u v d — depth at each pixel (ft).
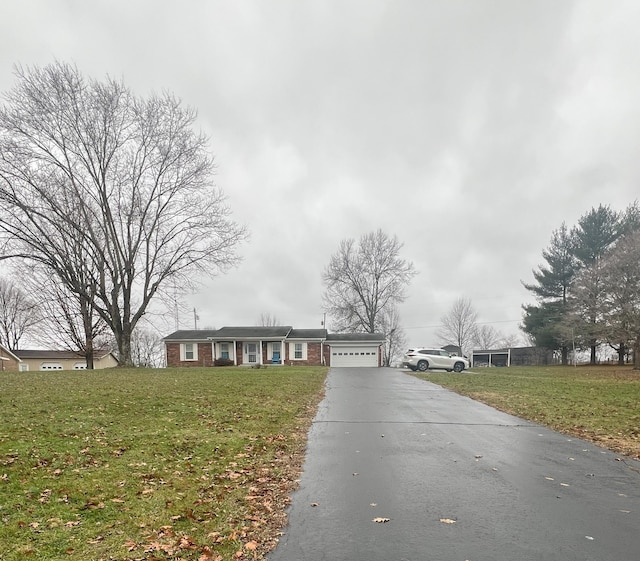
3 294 168.45
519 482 17.56
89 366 101.71
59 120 79.71
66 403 33.78
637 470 19.38
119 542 11.85
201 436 24.43
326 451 22.22
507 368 112.27
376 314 168.66
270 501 15.20
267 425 27.99
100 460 19.45
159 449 21.47
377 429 27.78
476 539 12.38
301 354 124.67
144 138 87.20
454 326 235.81
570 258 140.56
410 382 60.18
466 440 24.95
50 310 103.81
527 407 36.86
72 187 82.89
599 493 16.34
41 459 19.33
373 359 124.67
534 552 11.61
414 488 16.74
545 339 137.28
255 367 93.35
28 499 14.75
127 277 87.40
